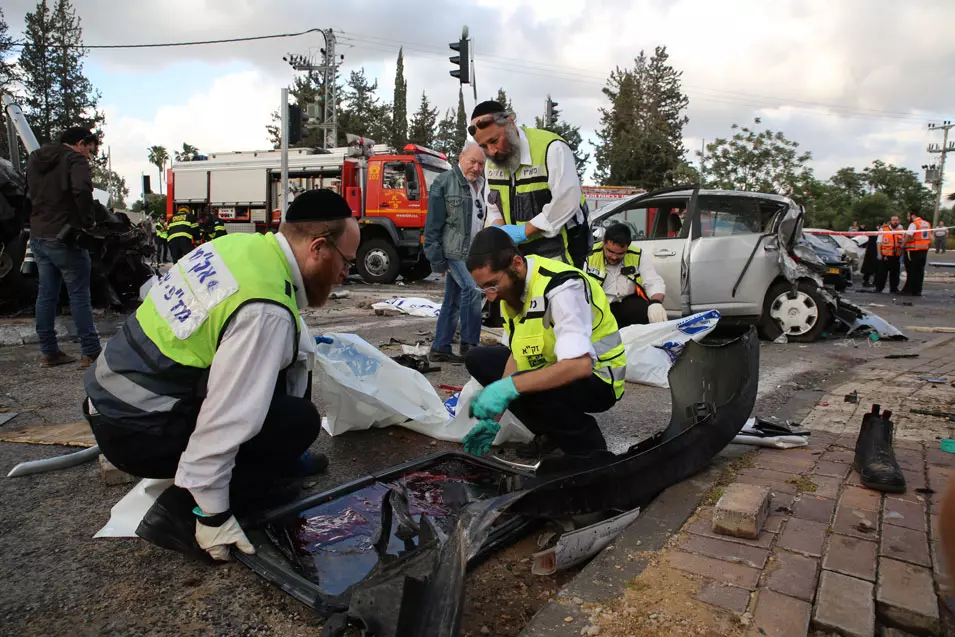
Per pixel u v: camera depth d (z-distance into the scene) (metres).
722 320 6.91
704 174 31.28
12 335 6.05
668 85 47.62
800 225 6.96
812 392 4.35
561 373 2.36
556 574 2.09
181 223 12.09
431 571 1.56
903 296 13.95
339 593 1.89
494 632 1.78
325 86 32.28
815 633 1.61
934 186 52.94
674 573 1.87
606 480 2.21
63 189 4.62
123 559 2.11
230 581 1.98
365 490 2.61
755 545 2.03
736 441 3.07
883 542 2.04
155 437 2.00
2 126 28.66
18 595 1.90
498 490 2.41
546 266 2.52
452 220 5.20
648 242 7.01
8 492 2.66
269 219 16.41
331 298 10.55
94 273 7.26
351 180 14.44
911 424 3.44
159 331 1.96
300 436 2.33
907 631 1.67
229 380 1.87
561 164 3.53
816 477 2.63
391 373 3.44
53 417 3.72
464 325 5.46
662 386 4.59
